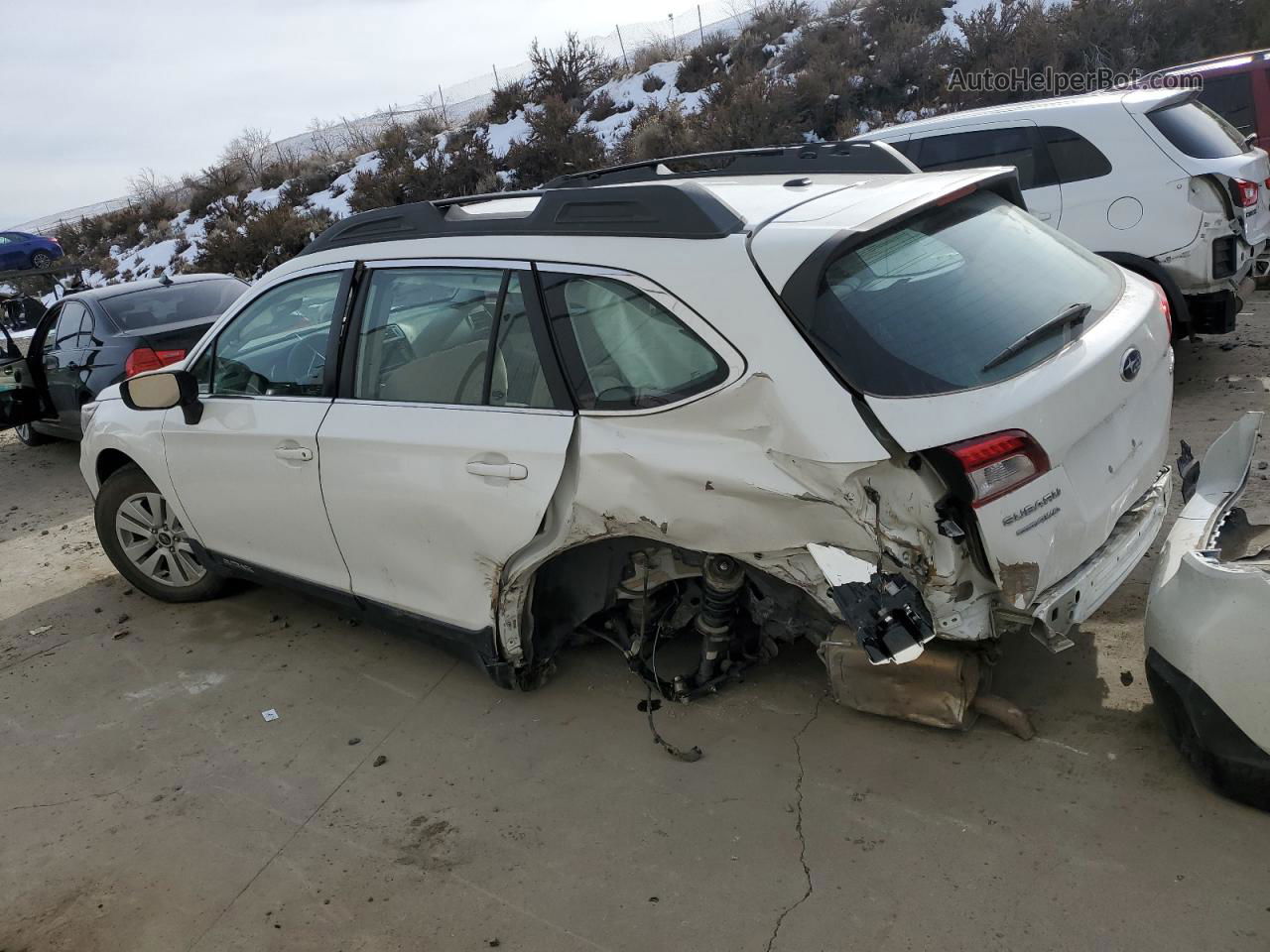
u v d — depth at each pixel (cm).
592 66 2533
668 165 444
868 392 263
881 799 299
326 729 379
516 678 371
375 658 429
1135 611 379
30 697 428
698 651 393
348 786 342
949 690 313
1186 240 624
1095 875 260
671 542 312
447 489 342
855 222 284
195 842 321
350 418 369
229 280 852
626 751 340
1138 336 304
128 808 343
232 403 416
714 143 1752
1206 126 661
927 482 264
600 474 310
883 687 321
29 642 483
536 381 326
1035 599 273
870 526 270
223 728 388
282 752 367
